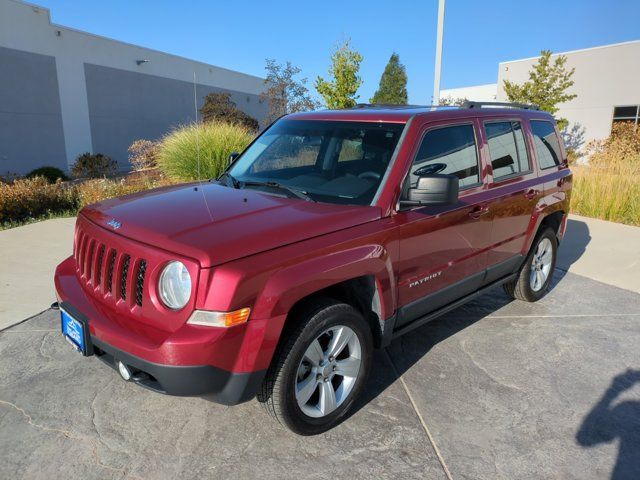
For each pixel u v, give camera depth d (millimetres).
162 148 12625
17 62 22594
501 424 3119
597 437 3021
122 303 2658
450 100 25969
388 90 36312
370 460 2760
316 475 2633
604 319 4785
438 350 4070
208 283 2359
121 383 3426
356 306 3197
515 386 3561
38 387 3340
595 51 26156
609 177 10328
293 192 3320
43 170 20766
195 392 2426
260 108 42750
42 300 4734
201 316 2371
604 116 26203
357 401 3320
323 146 3674
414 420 3133
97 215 3102
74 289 3000
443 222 3488
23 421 2982
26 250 6301
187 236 2539
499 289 5598
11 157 22672
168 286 2459
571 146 27781
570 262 6707
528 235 4633
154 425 2996
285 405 2686
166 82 31734
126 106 28984
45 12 23750
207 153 11328
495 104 4457
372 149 3414
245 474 2621
